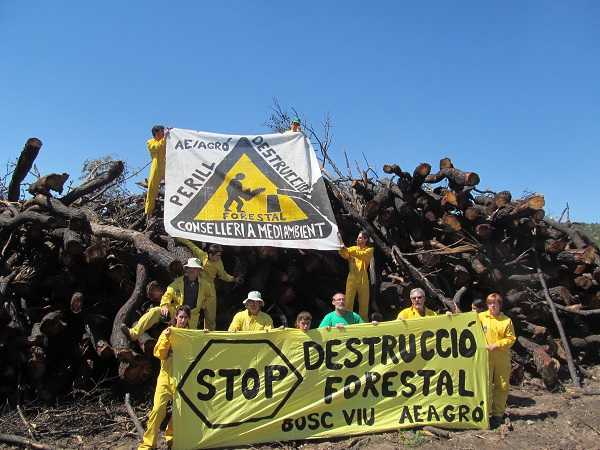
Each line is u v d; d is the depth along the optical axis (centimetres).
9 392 762
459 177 1017
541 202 977
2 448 644
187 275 759
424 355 700
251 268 933
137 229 1073
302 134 963
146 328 700
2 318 767
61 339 821
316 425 666
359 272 885
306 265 945
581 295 1065
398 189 1060
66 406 752
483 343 709
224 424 643
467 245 972
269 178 916
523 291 998
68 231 824
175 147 912
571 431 694
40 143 969
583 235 1126
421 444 646
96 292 871
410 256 1044
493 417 729
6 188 1151
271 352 671
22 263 902
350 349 689
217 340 657
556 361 878
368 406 681
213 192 887
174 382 634
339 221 1046
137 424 677
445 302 916
